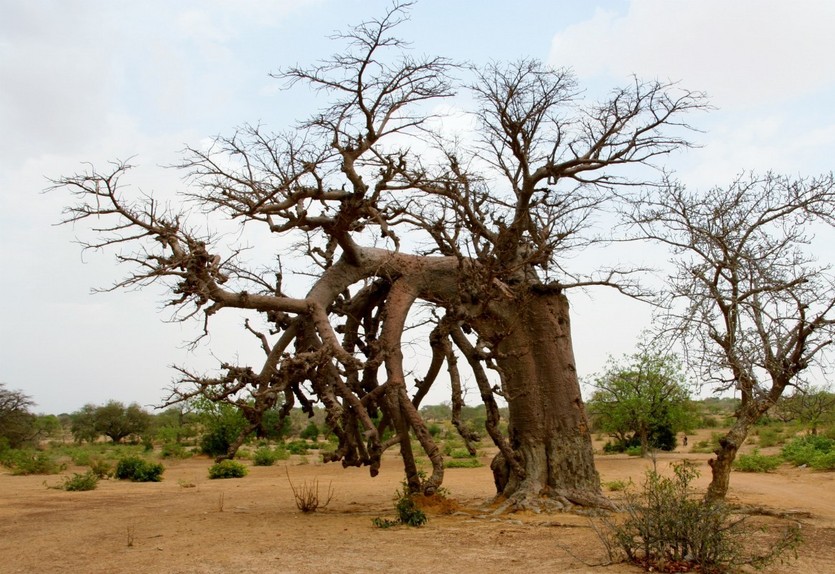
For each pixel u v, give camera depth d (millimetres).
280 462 36406
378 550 9609
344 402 13633
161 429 57719
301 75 12734
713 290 12164
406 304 14281
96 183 11297
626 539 8430
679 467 11820
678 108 13352
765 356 11883
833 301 11547
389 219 14281
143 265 11406
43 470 29141
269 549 9812
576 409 14273
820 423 36156
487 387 13758
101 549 10328
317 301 13750
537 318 14367
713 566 8070
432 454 13680
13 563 9469
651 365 31469
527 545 9891
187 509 15609
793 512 13203
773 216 12438
